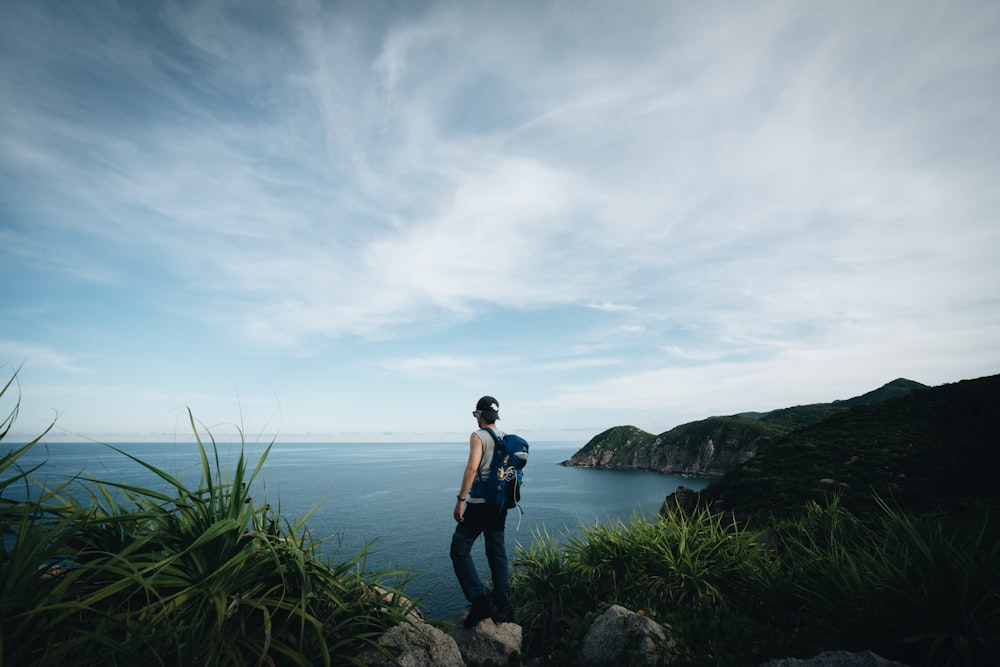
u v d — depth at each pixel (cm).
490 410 431
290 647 282
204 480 306
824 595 375
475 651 380
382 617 350
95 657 221
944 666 279
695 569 455
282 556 321
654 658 324
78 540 272
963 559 332
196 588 270
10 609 214
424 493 12731
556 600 473
